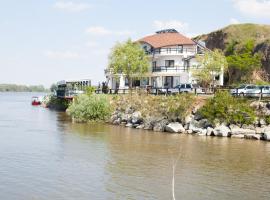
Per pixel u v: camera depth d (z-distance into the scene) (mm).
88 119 61906
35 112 86812
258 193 24094
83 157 33312
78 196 22672
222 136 46938
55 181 25656
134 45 80375
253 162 32531
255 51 95438
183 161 32500
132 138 44406
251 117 47219
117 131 50500
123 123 58156
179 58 77375
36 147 37656
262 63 90438
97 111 61781
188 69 72062
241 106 48094
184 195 23359
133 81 85938
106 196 22781
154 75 78062
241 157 34500
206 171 29250
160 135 47312
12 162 30797
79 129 52312
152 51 81312
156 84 78812
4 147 37406
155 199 22438
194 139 44438
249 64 83938
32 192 23234
